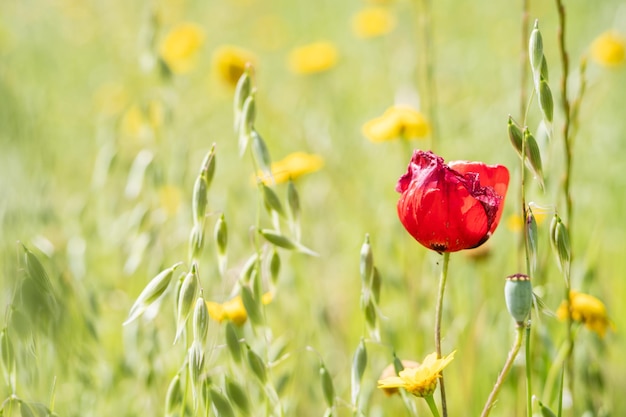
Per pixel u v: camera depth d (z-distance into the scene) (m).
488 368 1.11
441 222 0.85
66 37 2.67
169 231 1.23
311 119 1.81
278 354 1.02
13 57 2.45
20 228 1.12
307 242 1.42
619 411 1.10
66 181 1.71
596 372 1.01
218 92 2.11
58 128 2.02
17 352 0.94
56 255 1.06
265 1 3.20
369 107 2.12
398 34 2.33
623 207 1.55
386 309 1.19
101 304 1.15
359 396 0.94
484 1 2.85
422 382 0.86
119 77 2.23
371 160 1.73
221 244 0.94
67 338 0.97
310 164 1.19
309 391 1.11
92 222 1.30
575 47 2.37
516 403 1.04
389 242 1.21
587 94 1.81
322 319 1.14
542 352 1.03
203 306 0.89
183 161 1.18
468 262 1.15
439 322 0.87
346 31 2.88
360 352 0.93
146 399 1.04
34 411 0.90
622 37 1.86
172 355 1.10
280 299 1.16
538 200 1.12
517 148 0.88
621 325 1.25
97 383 1.04
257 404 0.98
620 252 1.39
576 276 1.10
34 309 0.91
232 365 0.94
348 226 1.54
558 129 1.12
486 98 1.96
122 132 1.66
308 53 1.95
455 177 0.85
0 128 1.56
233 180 1.60
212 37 2.84
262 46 2.80
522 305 0.85
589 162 1.71
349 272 1.41
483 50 2.44
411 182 0.86
